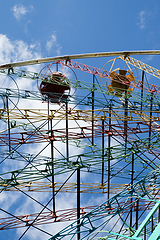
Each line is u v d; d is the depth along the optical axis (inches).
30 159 975.0
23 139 969.5
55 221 936.3
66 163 803.4
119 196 706.2
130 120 1063.0
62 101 1056.8
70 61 1148.5
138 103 1139.3
